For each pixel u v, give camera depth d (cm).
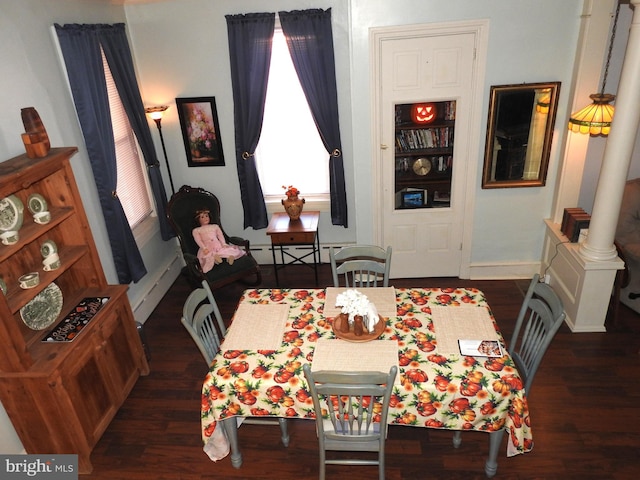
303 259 525
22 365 263
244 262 453
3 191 249
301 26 414
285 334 284
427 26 380
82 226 317
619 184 344
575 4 369
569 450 294
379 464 262
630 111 324
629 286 413
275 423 301
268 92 464
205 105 461
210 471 296
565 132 409
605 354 368
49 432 285
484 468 286
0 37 286
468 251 467
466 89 403
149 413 340
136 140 456
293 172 496
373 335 272
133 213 451
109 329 326
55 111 335
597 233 363
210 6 422
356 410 261
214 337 308
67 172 300
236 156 471
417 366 252
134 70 434
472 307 298
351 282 487
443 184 446
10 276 282
